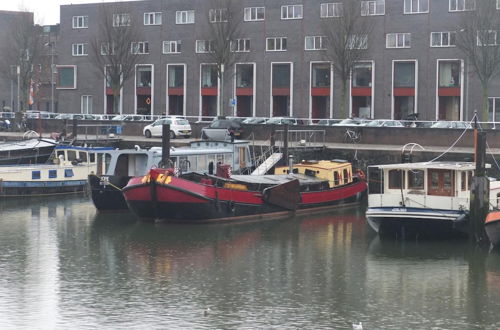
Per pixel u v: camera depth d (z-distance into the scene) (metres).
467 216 47.75
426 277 41.69
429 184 49.12
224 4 98.94
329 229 53.09
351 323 34.94
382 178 49.91
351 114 100.12
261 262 44.41
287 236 50.84
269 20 105.62
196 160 61.75
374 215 48.78
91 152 67.44
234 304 37.25
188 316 35.62
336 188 60.88
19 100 135.62
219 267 43.31
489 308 37.03
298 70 104.44
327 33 93.38
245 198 54.72
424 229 48.56
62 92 120.56
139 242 48.81
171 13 111.31
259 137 78.69
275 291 39.22
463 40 87.31
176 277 41.41
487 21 85.38
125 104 115.00
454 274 42.28
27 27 120.75
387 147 70.19
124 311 36.19
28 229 52.75
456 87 96.81
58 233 51.53
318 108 105.31
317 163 61.72
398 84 99.75
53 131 93.56
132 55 105.12
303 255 46.03
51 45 144.12
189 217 52.97
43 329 34.00
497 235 46.53
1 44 143.12
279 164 68.19
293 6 104.44
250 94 107.38
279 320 35.22
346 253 46.53
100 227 53.22
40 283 40.25
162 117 92.62
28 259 44.84
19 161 71.00
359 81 101.56
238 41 104.44
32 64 122.94
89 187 59.94
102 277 41.34
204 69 109.69
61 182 66.38
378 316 35.88
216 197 53.03
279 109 107.69
